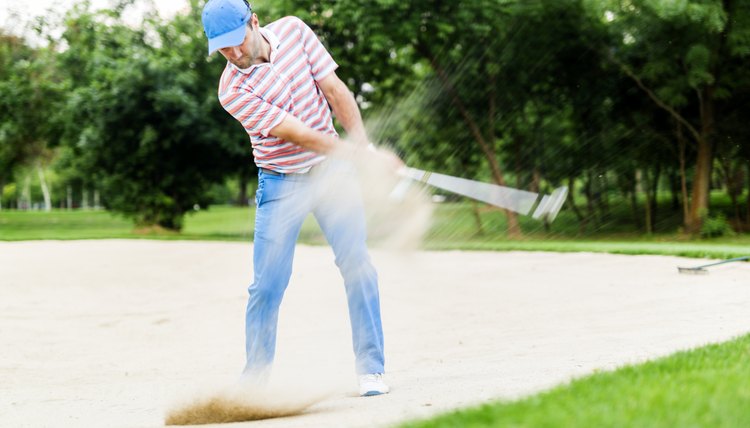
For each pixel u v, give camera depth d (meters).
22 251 15.32
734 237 18.80
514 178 22.17
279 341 6.05
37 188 81.88
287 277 3.76
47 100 28.11
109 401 4.11
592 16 18.89
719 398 2.29
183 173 25.94
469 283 8.75
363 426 2.78
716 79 18.91
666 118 20.86
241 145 24.75
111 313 7.84
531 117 21.56
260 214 3.77
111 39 26.38
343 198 3.75
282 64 3.61
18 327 6.91
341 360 5.14
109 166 25.48
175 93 22.95
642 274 8.52
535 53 20.36
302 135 3.57
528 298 7.44
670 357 3.23
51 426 3.49
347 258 3.78
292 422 3.12
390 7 18.53
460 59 20.77
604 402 2.31
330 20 19.72
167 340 6.39
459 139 21.08
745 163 20.17
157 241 19.11
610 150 21.38
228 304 8.26
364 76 21.88
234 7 3.44
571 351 4.67
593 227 21.11
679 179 21.98
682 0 16.73
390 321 6.70
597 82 20.73
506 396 3.04
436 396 3.43
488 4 19.08
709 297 6.53
